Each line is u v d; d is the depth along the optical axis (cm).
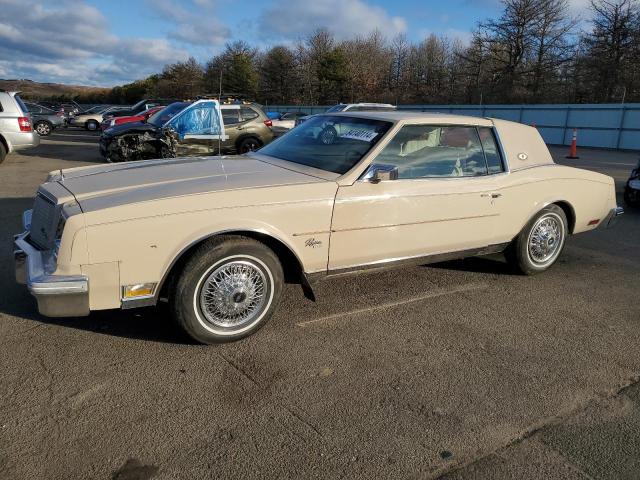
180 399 293
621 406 304
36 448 250
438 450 260
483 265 552
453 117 457
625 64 3619
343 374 327
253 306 361
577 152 2303
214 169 402
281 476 239
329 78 5481
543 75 4291
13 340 349
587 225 555
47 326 370
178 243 324
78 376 311
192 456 249
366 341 372
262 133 1296
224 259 338
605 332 404
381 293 463
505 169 480
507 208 476
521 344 378
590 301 466
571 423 286
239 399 296
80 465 241
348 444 262
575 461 256
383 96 5350
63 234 304
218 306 344
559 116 2758
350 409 291
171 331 371
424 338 381
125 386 303
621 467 253
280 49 5831
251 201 346
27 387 298
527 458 257
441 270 531
